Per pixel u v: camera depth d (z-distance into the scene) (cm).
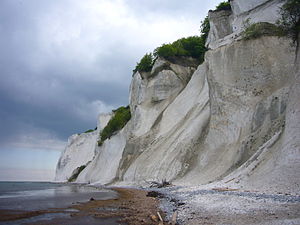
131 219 1125
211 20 3781
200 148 2745
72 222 1097
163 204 1516
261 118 2197
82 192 2889
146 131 4094
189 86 3912
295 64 1767
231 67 2670
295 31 1958
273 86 2338
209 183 2061
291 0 1991
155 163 3138
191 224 894
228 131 2434
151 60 4944
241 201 1150
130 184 3372
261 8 2964
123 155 4231
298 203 991
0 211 1420
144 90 4597
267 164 1545
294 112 1544
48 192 3033
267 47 2511
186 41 4938
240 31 2905
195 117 3175
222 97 2600
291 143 1419
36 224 1062
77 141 8588
